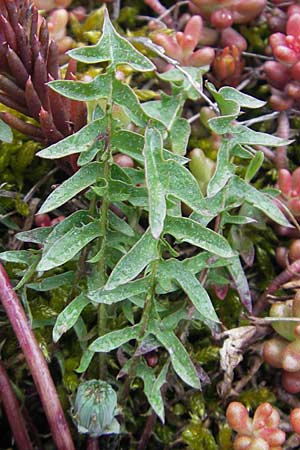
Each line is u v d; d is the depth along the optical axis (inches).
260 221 11.2
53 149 9.4
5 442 10.5
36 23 10.0
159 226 8.7
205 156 11.7
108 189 9.6
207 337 11.0
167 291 9.7
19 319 9.6
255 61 12.6
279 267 11.6
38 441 10.4
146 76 12.3
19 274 10.2
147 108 11.1
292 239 11.6
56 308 10.6
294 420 9.9
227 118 9.7
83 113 10.0
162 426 10.7
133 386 10.4
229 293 11.2
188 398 10.7
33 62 10.1
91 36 12.5
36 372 9.5
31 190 11.4
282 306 10.6
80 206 11.0
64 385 10.4
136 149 9.7
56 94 10.0
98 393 9.4
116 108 10.8
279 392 11.0
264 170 12.0
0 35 10.0
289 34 11.8
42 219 11.1
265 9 12.8
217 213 10.0
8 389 9.8
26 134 10.4
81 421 9.5
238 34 12.3
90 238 9.6
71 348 10.7
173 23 12.8
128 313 10.1
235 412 10.0
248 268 11.5
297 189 11.4
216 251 9.3
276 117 12.2
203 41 12.5
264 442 9.9
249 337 10.8
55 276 10.1
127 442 10.6
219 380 10.9
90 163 9.6
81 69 12.3
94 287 9.9
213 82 12.3
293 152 12.1
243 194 10.0
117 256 10.0
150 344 9.7
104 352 10.1
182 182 9.0
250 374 10.9
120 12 12.9
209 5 12.3
